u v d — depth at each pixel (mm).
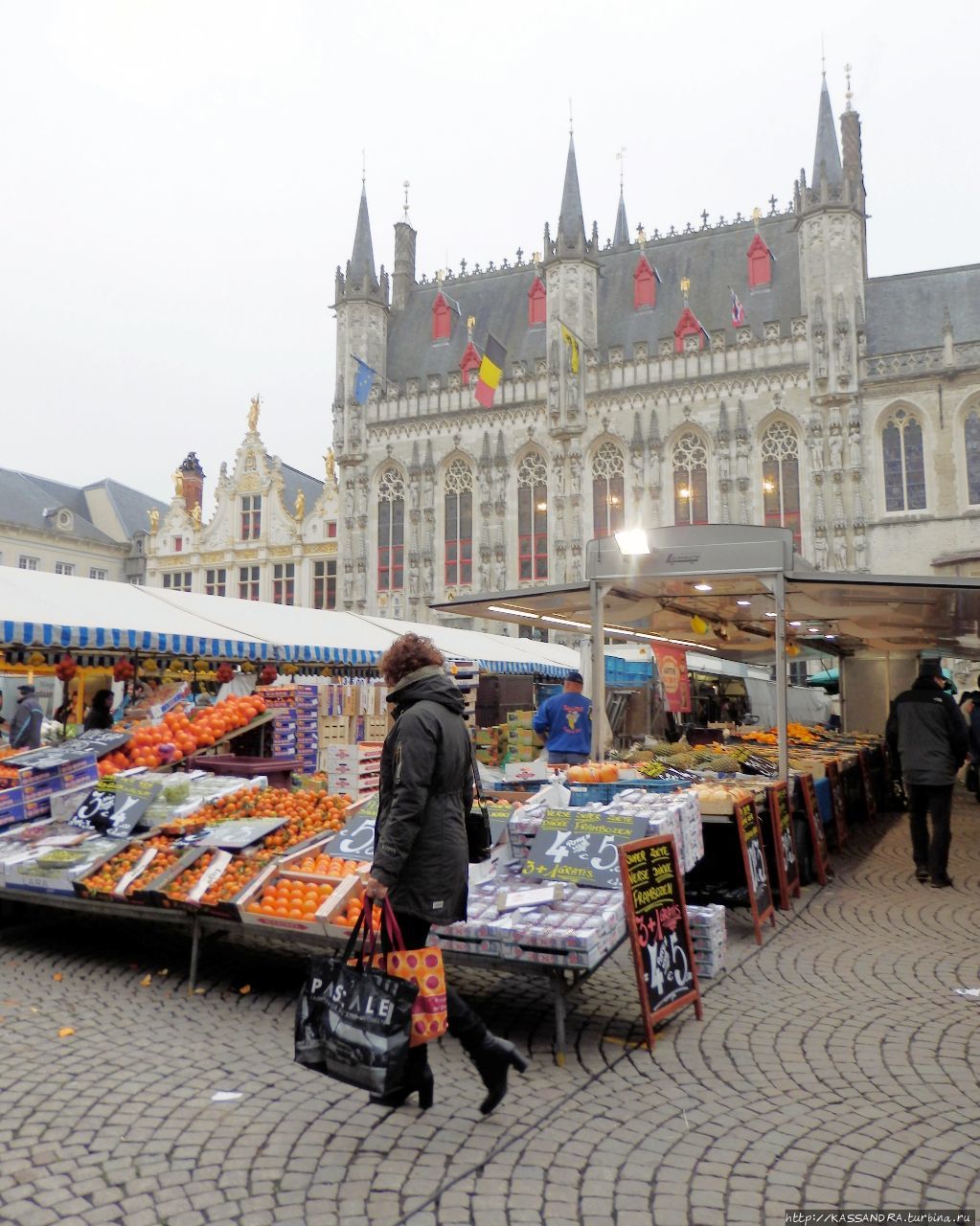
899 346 36469
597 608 9461
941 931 6809
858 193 38094
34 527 46750
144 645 10742
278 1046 4613
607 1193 3182
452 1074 4266
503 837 5898
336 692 11898
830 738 15562
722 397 36594
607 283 43344
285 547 44406
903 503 34000
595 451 38656
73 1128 3670
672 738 16031
